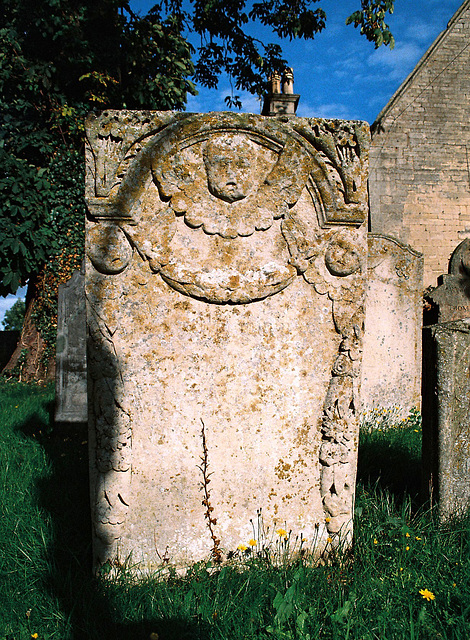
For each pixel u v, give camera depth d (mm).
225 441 2779
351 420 2887
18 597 2412
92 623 2223
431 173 13797
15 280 9195
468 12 14016
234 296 2756
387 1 8492
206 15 10984
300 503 2861
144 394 2697
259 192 2787
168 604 2336
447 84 13883
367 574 2533
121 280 2670
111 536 2682
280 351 2830
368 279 5910
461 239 13781
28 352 10078
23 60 9250
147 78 10273
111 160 2627
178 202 2695
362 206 2865
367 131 2852
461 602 2293
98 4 9375
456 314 5926
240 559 2764
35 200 9180
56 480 3676
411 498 3348
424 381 3205
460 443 3051
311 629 2160
